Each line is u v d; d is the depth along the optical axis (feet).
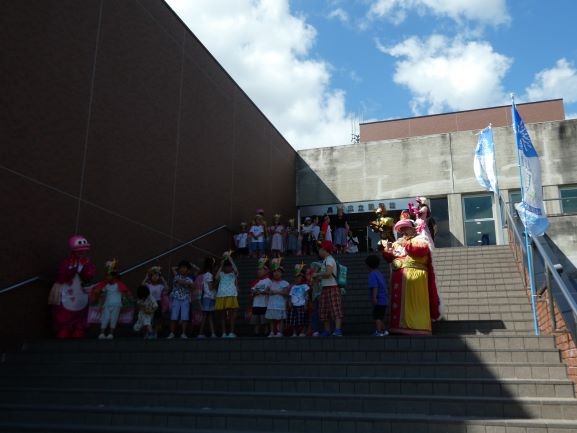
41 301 29.07
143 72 40.01
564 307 20.51
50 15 31.37
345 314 33.81
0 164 27.22
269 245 52.65
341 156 70.79
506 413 17.85
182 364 23.13
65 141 31.71
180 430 18.42
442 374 20.62
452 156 65.87
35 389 21.93
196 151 46.78
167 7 44.09
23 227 28.25
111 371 23.71
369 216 68.85
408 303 25.35
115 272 30.09
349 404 19.19
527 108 77.46
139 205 38.14
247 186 56.49
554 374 19.72
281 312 29.04
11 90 28.25
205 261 32.48
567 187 60.54
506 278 36.65
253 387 21.02
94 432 18.57
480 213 63.46
